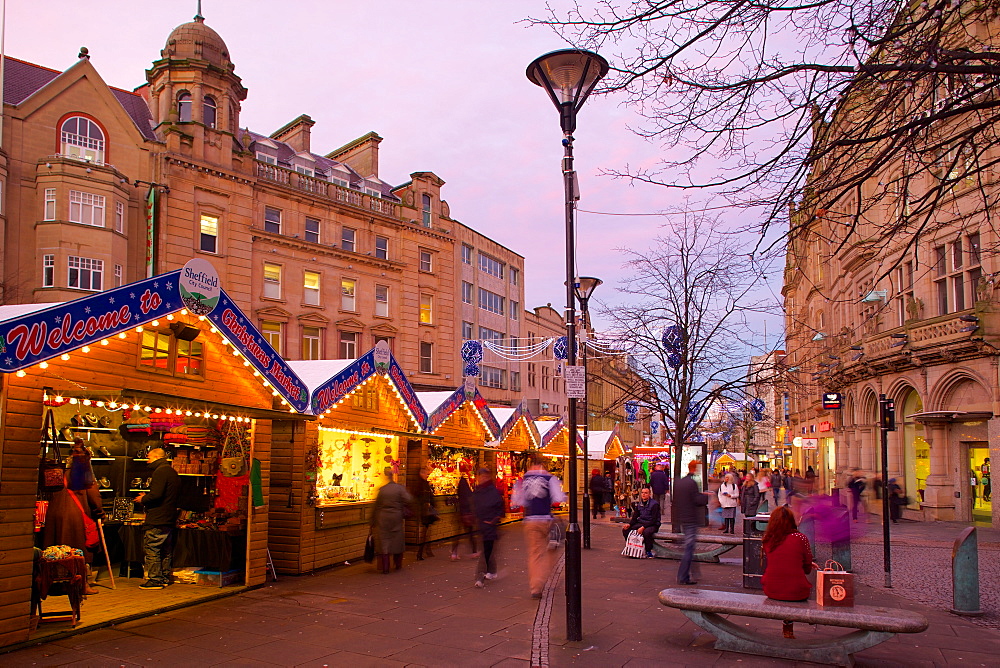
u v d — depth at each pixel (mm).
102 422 11984
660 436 37281
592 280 19469
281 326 34812
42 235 27219
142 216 30094
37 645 7355
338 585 11289
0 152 26438
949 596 11133
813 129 6262
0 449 7016
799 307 46125
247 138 38062
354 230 39031
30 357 7016
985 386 21453
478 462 21375
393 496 12914
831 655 7129
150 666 6797
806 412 45250
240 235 32969
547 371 61281
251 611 9242
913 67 5254
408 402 15984
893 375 26562
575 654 7395
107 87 29594
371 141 46438
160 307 8633
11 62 29766
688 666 7016
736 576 12828
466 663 7094
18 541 7207
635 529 15688
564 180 9055
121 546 11305
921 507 24734
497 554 15625
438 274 44031
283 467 12375
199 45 32938
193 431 11383
